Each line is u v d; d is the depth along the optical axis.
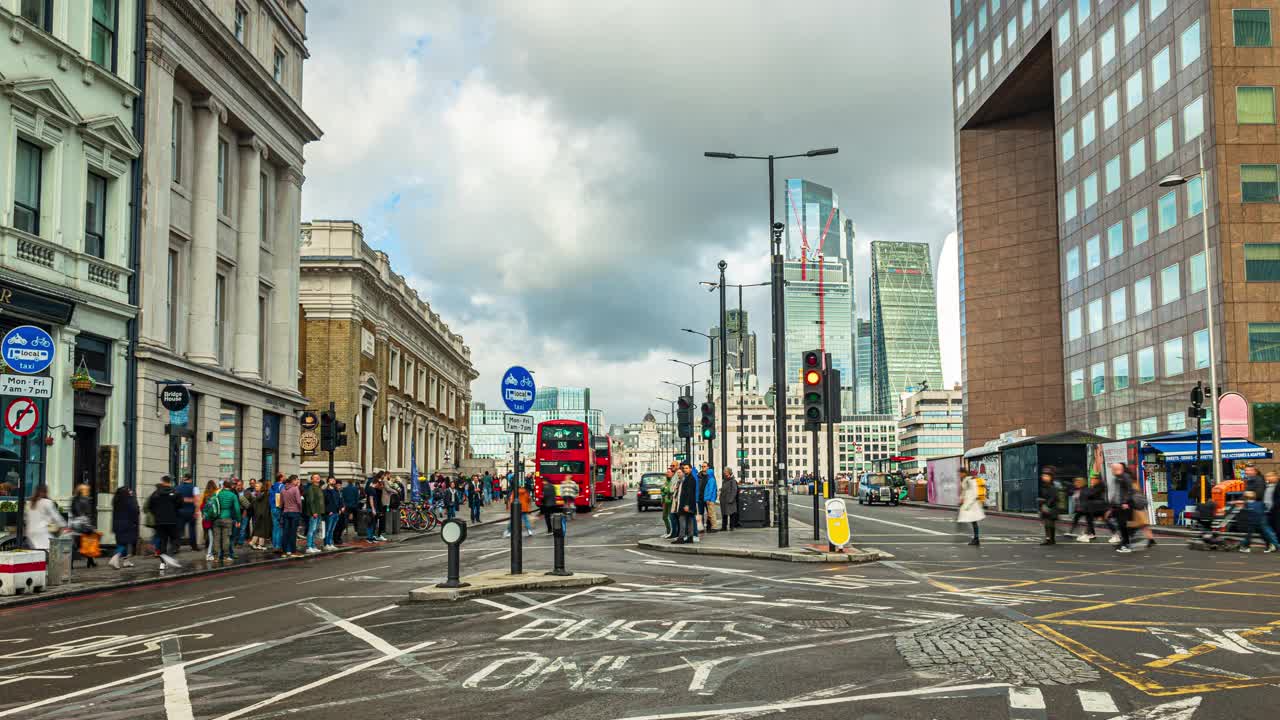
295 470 36.31
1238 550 22.19
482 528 36.84
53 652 10.00
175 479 24.59
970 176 79.38
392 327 55.66
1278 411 43.56
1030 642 9.58
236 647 10.02
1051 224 75.94
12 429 16.17
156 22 26.52
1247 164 45.19
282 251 36.12
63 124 23.09
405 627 11.20
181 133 28.95
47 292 21.69
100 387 24.08
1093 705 6.90
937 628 10.60
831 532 20.67
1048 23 63.62
